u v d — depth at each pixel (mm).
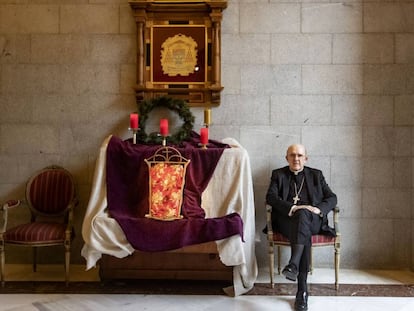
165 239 3246
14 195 4148
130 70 4152
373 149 4102
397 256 4078
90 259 3289
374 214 4094
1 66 4133
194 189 3596
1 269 3486
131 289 3449
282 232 3457
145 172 3639
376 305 3156
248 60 4133
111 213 3432
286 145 4125
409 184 4086
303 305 3043
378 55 4098
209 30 4117
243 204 3566
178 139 3932
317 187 3656
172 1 4066
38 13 4141
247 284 3355
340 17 4102
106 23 4141
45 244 3449
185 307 3090
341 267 4094
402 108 4086
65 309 3031
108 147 3652
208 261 3439
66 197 3900
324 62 4113
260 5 4121
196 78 4133
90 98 4156
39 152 4160
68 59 4148
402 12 4082
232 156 3658
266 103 4137
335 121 4113
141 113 4004
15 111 4156
